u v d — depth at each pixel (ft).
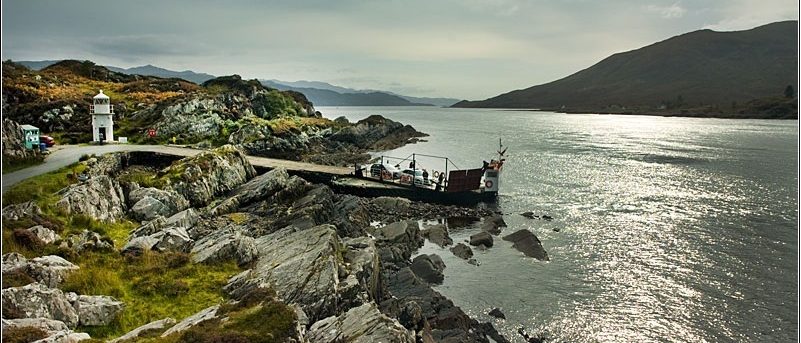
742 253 152.66
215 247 102.42
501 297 122.01
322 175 219.61
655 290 126.21
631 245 161.07
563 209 209.77
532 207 213.25
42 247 97.55
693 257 149.59
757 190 246.68
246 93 417.28
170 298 84.94
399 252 140.56
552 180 276.82
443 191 211.82
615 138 545.85
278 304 68.28
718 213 201.36
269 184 179.73
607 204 218.38
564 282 131.23
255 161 241.76
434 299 111.75
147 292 85.81
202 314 71.00
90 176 161.17
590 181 273.75
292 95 489.26
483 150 423.64
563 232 175.73
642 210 207.41
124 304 80.18
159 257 100.53
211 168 183.62
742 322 110.01
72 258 96.12
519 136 577.02
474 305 117.80
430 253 151.53
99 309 75.05
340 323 73.61
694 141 501.97
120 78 447.42
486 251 154.30
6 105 290.76
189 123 292.20
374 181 220.84
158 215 141.69
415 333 90.74
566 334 105.60
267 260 101.71
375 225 178.40
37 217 112.47
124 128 285.64
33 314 66.80
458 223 186.39
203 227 141.18
